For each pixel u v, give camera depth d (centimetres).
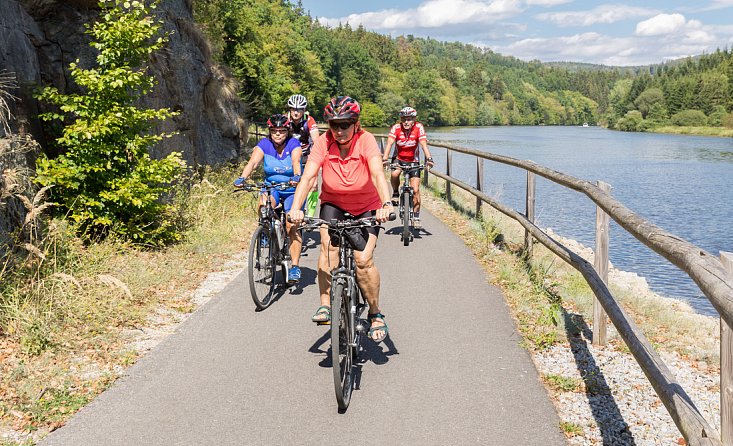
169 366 485
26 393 436
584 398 432
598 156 6125
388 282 721
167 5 1283
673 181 3791
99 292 619
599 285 482
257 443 370
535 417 400
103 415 408
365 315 598
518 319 593
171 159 838
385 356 504
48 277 593
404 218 923
